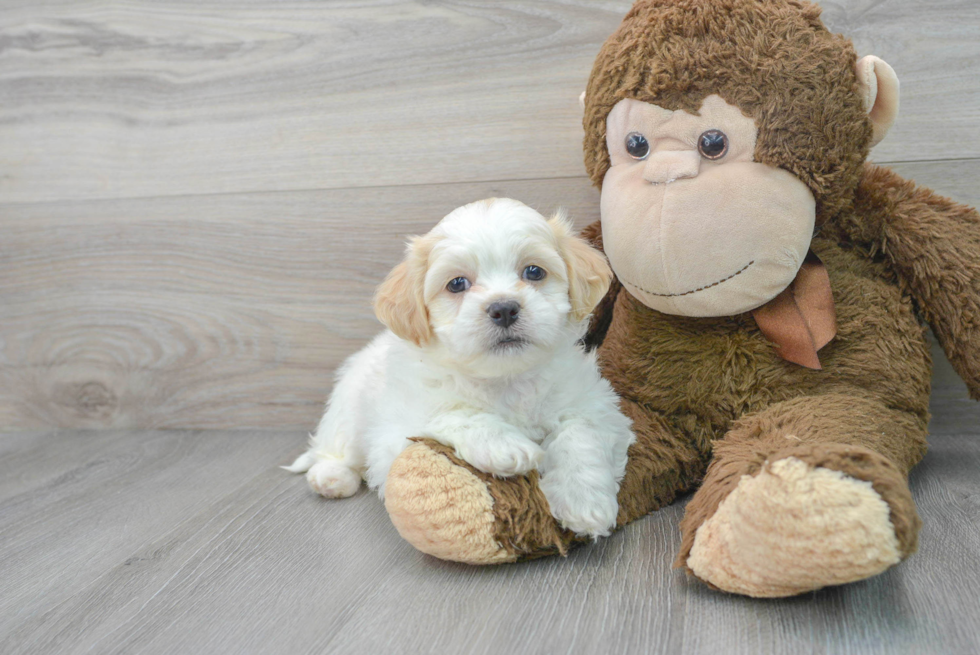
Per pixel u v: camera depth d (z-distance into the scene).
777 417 1.36
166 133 2.23
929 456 1.71
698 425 1.58
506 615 1.10
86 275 2.34
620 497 1.42
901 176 1.73
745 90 1.37
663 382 1.59
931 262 1.53
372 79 2.09
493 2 1.99
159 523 1.60
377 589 1.22
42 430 2.46
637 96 1.45
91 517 1.66
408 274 1.44
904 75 1.78
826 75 1.37
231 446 2.17
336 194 2.14
